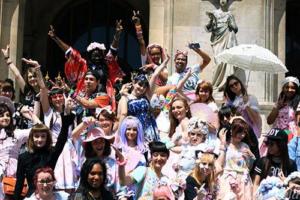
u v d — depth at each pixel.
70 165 17.70
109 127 18.17
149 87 19.91
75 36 38.78
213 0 29.14
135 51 38.47
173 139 18.80
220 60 21.70
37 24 38.06
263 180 16.66
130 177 17.11
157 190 15.95
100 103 19.75
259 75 28.39
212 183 16.62
